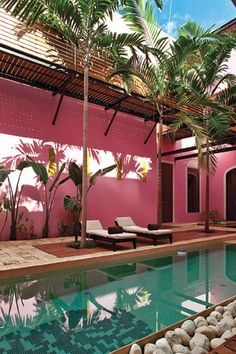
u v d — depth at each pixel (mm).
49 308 3039
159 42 7383
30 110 7566
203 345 2137
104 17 5918
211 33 7422
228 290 3711
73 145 8336
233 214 13477
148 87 7449
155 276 4402
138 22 7383
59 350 2148
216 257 5895
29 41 6312
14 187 7098
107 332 2465
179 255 6086
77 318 2770
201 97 7305
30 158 6785
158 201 7824
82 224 6027
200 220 13695
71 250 5684
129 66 6887
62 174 8008
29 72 6723
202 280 4199
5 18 5996
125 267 4992
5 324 2625
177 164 12805
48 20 5848
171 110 8625
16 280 4098
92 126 8859
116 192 9336
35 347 2197
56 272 4562
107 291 3645
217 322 2570
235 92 8266
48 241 6848
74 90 7699
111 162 9250
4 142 7047
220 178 13844
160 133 8031
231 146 11578
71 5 5457
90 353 2102
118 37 6152
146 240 7359
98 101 8531
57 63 6660
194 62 8219
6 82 7211
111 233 5910
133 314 2881
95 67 7168
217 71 8344
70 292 3588
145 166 10320
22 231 7137
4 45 5707
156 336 2285
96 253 5410
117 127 9570
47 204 7594
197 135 7531
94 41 5961
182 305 3150
